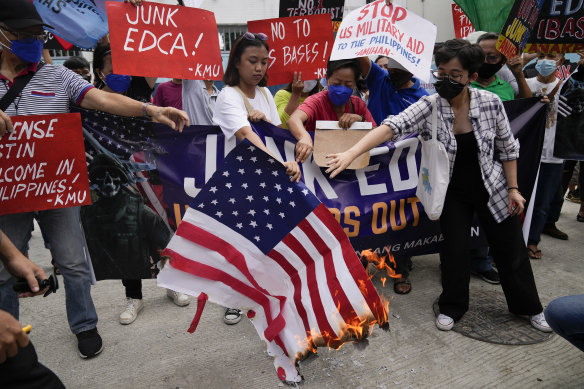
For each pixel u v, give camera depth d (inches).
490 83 132.0
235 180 76.5
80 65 157.0
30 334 109.0
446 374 89.4
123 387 87.8
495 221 104.9
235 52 97.0
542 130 118.2
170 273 76.3
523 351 97.0
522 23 112.5
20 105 81.7
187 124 87.9
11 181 81.9
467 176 104.3
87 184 87.7
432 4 502.0
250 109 100.7
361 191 113.7
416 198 119.0
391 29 105.9
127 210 101.7
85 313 98.0
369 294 75.6
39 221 95.6
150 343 103.5
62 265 94.0
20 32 75.9
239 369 92.9
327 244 78.8
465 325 108.0
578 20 127.3
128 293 114.0
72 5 110.3
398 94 128.6
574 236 174.6
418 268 146.2
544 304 119.6
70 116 83.7
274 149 104.1
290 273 81.0
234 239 78.2
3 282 84.4
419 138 114.0
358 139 101.5
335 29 143.0
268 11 457.4
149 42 99.9
